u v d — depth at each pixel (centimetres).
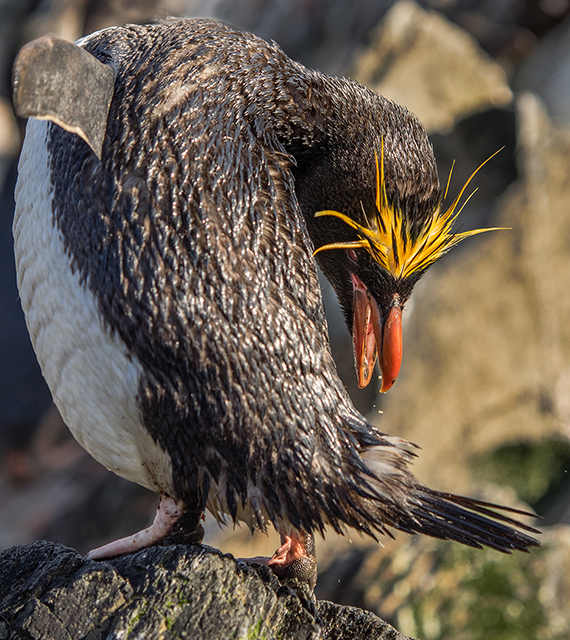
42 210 559
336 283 725
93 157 545
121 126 545
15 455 2078
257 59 608
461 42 2108
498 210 1769
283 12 2578
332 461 527
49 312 550
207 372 512
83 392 545
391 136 670
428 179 673
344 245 664
